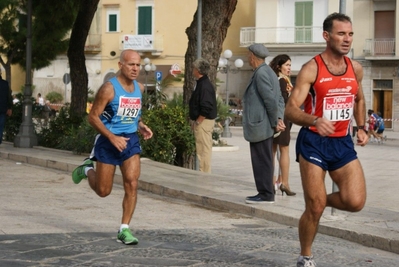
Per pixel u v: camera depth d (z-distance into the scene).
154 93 24.62
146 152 22.05
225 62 49.34
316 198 8.47
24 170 20.91
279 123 14.03
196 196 15.24
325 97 8.53
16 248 10.12
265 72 13.72
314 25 67.31
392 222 12.32
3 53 41.62
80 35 30.19
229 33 71.12
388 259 10.23
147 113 22.25
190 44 22.36
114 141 10.27
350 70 8.62
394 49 64.31
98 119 10.44
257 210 13.61
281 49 68.38
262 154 14.00
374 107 65.44
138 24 73.12
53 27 34.06
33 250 10.02
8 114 27.02
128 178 10.58
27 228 11.73
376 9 64.81
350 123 8.66
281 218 13.01
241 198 14.74
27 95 26.98
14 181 18.27
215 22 22.19
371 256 10.40
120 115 10.56
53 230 11.62
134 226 12.29
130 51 10.65
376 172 23.94
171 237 11.23
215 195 15.13
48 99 73.50
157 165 20.48
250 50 13.88
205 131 18.69
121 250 10.15
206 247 10.50
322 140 8.55
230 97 70.75
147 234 11.42
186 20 71.94
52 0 33.06
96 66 74.50
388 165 27.20
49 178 19.11
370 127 46.25
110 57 73.94
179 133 22.09
